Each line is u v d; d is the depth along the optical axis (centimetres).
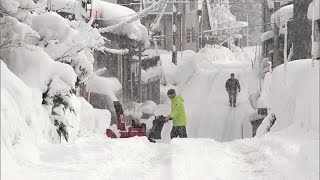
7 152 1235
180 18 9788
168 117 2738
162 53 9869
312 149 1441
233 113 5512
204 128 5291
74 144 1733
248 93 6612
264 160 1603
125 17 4703
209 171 1423
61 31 2225
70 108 1959
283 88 2450
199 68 9300
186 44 11444
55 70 1906
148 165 1517
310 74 2084
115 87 4659
